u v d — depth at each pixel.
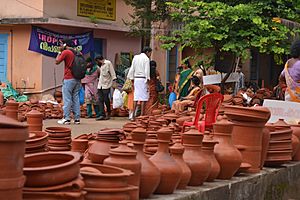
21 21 17.66
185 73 14.31
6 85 17.62
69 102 13.20
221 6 11.32
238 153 5.29
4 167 2.87
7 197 2.88
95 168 3.69
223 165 5.20
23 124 2.97
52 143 5.31
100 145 4.39
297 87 7.45
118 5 20.41
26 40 18.12
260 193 5.79
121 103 16.25
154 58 20.97
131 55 21.16
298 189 6.80
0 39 18.50
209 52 13.58
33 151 4.19
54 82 18.28
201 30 11.39
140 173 4.00
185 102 11.76
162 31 18.30
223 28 11.34
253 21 11.03
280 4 11.92
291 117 7.24
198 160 4.80
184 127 6.73
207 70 13.80
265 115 5.69
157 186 4.32
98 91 15.35
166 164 4.41
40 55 17.94
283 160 6.30
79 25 18.47
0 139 2.83
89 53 19.55
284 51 11.30
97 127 12.73
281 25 11.41
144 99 14.29
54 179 3.18
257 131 5.75
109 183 3.48
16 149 2.91
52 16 18.00
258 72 21.81
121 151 3.89
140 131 4.23
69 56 12.95
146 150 4.84
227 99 10.89
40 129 5.54
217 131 5.33
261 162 6.04
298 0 12.13
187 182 4.70
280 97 9.52
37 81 17.98
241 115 5.66
